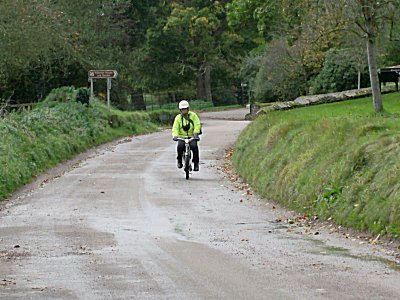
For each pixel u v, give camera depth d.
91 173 27.91
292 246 14.03
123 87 72.00
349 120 22.84
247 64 79.00
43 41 45.62
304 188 19.11
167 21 82.94
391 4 31.45
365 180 16.64
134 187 23.77
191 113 26.75
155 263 12.43
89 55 62.00
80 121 40.94
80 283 10.99
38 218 18.14
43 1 46.84
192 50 85.62
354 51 48.59
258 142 27.91
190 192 22.67
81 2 61.25
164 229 16.25
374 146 17.77
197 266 12.12
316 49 42.31
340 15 31.64
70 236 15.41
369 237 14.70
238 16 43.50
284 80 60.03
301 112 34.84
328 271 11.60
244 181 25.27
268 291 10.28
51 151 31.45
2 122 30.91
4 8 42.91
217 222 17.27
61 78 56.25
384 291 10.17
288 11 34.97
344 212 16.23
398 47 48.88
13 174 24.44
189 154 25.80
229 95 99.56
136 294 10.25
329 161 19.03
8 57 44.22
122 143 42.00
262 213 18.73
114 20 70.38
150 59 83.75
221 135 45.34
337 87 53.78
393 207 14.54
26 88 54.19
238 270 11.78
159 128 58.50
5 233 15.99
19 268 12.21
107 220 17.59
